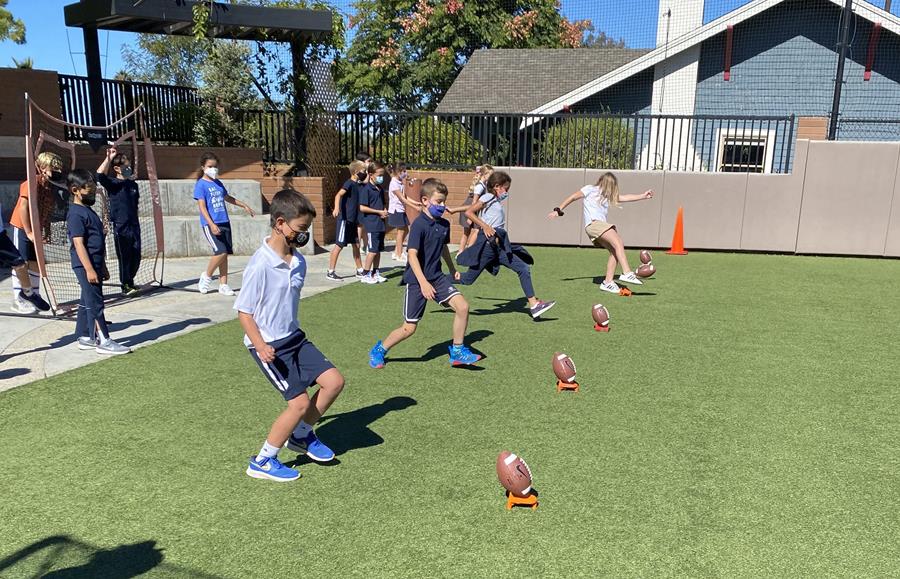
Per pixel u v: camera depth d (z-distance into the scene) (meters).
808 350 6.57
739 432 4.58
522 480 3.51
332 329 7.16
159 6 11.84
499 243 7.39
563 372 5.26
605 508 3.57
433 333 7.10
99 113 12.84
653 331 7.23
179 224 11.77
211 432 4.45
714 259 12.66
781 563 3.10
